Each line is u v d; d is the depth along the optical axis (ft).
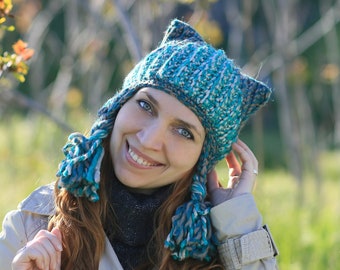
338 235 20.84
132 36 16.26
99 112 10.46
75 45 31.01
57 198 10.31
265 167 53.26
